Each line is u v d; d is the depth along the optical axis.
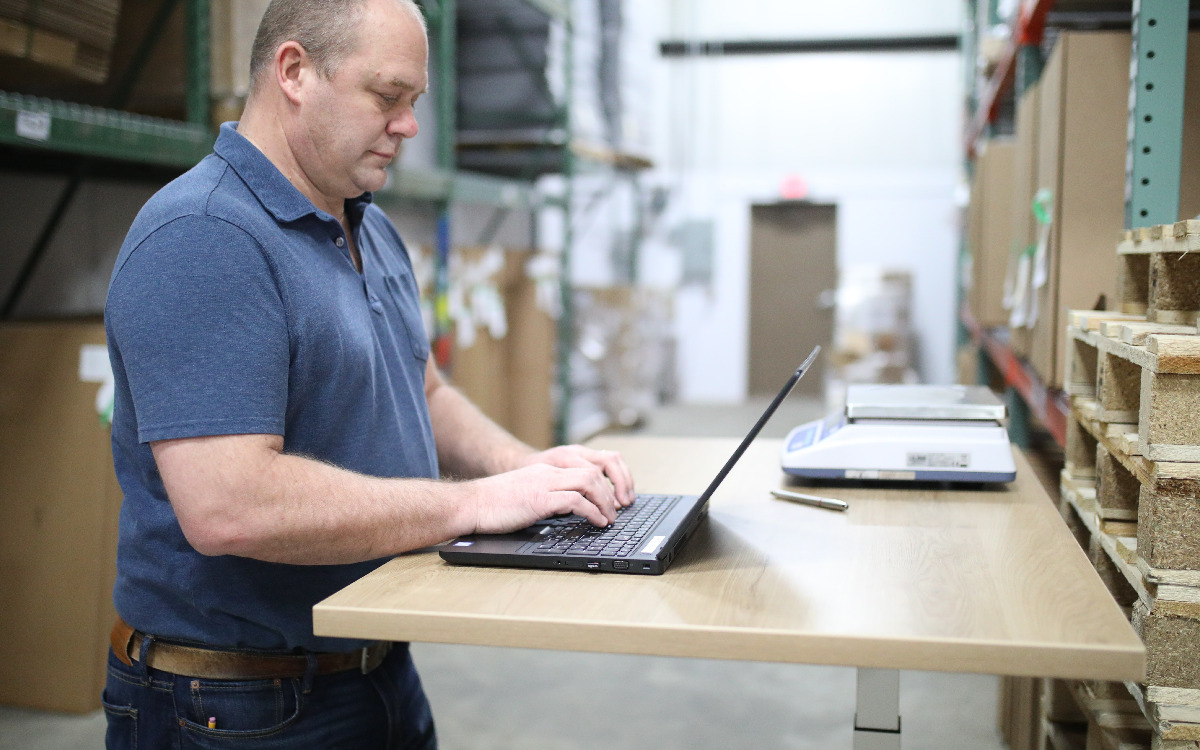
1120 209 1.81
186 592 1.25
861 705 1.21
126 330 1.11
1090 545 1.52
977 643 0.85
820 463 1.49
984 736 2.53
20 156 3.10
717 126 9.10
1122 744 1.31
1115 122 1.80
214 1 2.74
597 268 8.92
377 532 1.15
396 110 1.26
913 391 1.65
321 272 1.26
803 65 8.94
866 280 8.51
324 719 1.35
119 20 2.87
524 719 2.68
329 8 1.20
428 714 1.57
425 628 0.95
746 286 9.22
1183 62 1.51
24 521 2.68
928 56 8.75
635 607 0.96
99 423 2.63
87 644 2.64
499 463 1.56
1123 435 1.25
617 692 2.86
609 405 6.77
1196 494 1.09
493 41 5.18
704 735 2.58
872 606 0.95
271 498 1.10
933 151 8.80
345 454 1.31
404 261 1.60
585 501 1.20
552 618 0.93
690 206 9.19
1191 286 1.27
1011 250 2.84
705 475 1.61
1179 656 1.10
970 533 1.22
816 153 8.99
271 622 1.27
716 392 9.32
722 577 1.05
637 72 6.59
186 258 1.11
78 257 3.42
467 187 4.34
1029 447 2.94
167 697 1.30
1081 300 1.83
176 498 1.11
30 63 2.29
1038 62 2.61
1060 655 0.84
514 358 5.33
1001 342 3.19
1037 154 2.27
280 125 1.27
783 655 0.88
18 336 2.70
